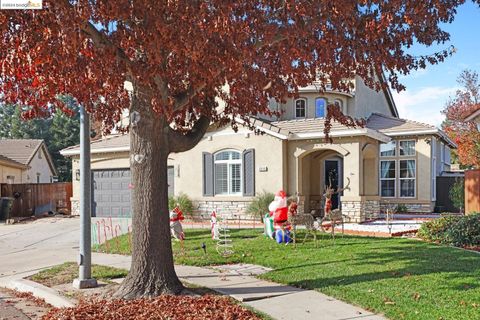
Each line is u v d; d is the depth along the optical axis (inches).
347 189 737.6
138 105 303.6
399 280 318.7
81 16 232.5
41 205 1079.6
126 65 263.6
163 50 267.4
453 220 530.6
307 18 283.7
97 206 955.3
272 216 527.2
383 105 1182.3
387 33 301.0
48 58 234.7
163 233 309.6
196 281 348.8
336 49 295.7
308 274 353.1
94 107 378.6
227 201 802.8
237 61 258.5
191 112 362.3
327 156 858.8
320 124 769.6
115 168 934.4
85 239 346.3
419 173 911.0
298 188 767.7
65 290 336.2
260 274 368.8
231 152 807.7
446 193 961.5
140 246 305.6
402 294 284.0
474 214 536.7
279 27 280.2
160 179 310.0
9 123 2655.0
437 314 243.0
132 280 304.2
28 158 1424.7
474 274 330.0
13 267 461.4
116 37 263.1
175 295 299.6
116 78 263.7
